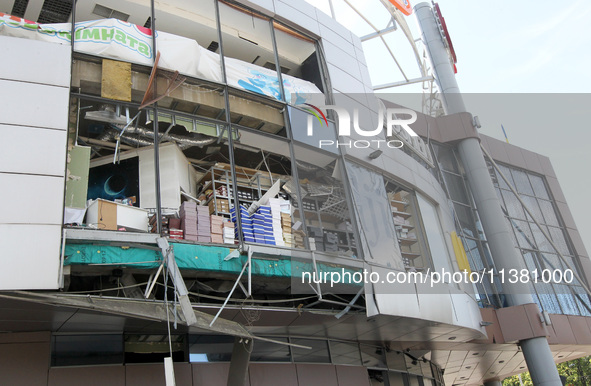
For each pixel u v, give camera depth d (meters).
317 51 16.20
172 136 14.02
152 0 12.11
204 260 10.09
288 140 13.17
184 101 11.93
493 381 27.69
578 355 24.31
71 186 10.55
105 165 13.48
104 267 9.17
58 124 9.14
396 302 12.38
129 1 14.32
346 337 14.10
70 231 8.76
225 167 14.89
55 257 8.24
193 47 12.30
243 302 10.53
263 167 16.83
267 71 13.93
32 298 7.67
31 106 9.05
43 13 14.07
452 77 24.39
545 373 18.48
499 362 22.48
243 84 13.05
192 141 14.25
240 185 15.22
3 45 9.30
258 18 15.24
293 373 12.59
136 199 13.17
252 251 10.70
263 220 12.32
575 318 22.27
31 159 8.67
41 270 8.06
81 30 10.92
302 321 11.98
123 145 14.02
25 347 9.29
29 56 9.43
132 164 13.62
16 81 9.12
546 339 19.28
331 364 13.58
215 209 13.48
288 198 15.98
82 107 11.91
